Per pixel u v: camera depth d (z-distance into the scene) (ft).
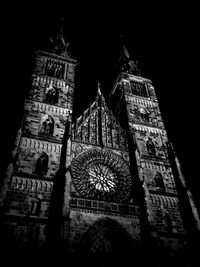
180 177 155.53
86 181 140.67
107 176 149.07
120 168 153.79
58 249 99.45
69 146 139.44
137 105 195.21
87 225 118.21
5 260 98.99
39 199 119.96
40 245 106.01
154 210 139.33
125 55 247.91
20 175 124.36
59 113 161.48
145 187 139.03
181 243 130.72
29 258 101.71
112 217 125.80
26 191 120.37
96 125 168.66
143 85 218.59
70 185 121.19
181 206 146.10
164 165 164.45
